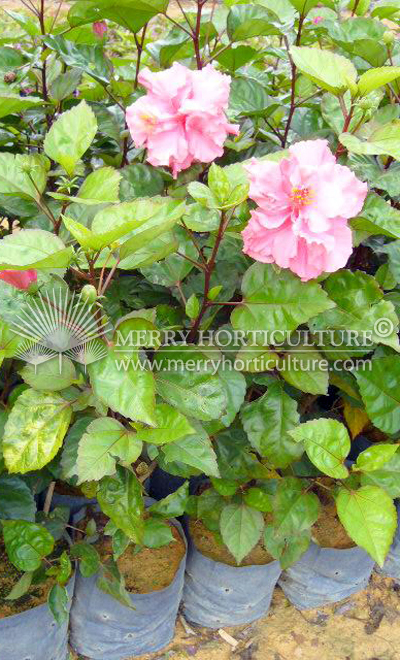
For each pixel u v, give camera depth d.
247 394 0.82
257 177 0.55
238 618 0.84
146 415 0.51
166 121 0.58
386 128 0.62
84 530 0.80
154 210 0.53
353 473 0.68
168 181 0.73
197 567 0.80
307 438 0.62
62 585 0.67
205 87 0.59
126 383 0.52
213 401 0.59
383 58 0.78
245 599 0.80
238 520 0.72
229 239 0.68
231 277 0.70
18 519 0.68
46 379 0.56
